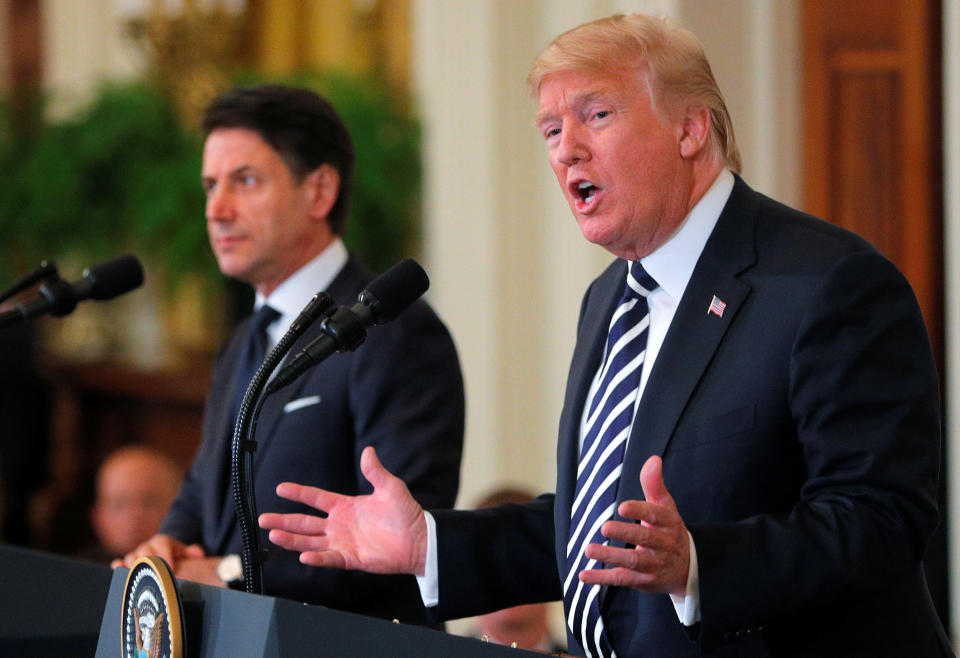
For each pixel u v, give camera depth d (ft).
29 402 91.86
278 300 35.65
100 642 21.18
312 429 33.04
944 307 56.80
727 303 23.94
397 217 75.72
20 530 90.84
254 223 35.06
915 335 22.88
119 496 56.95
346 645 18.67
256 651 18.65
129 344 96.99
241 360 35.94
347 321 23.29
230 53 91.04
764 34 57.57
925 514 21.98
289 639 18.56
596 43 24.47
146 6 94.58
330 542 23.86
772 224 24.66
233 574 30.89
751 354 23.31
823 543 21.29
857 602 22.95
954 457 47.42
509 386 66.90
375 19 85.76
